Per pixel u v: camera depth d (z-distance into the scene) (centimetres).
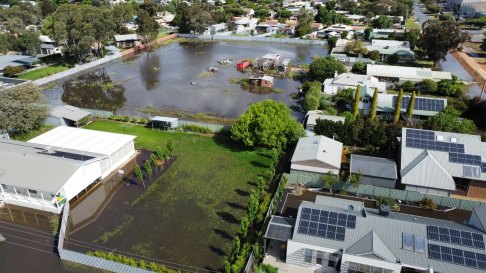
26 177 4622
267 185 5116
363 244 3456
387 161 5166
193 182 5203
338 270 3544
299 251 3612
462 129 5912
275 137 5803
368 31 13912
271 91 9094
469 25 16475
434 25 10706
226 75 10419
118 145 5559
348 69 10506
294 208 4662
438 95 8656
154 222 4422
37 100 6744
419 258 3347
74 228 4334
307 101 7531
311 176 5091
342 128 6031
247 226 3997
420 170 4806
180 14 16900
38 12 17062
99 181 5219
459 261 3294
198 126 6712
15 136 6500
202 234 4222
